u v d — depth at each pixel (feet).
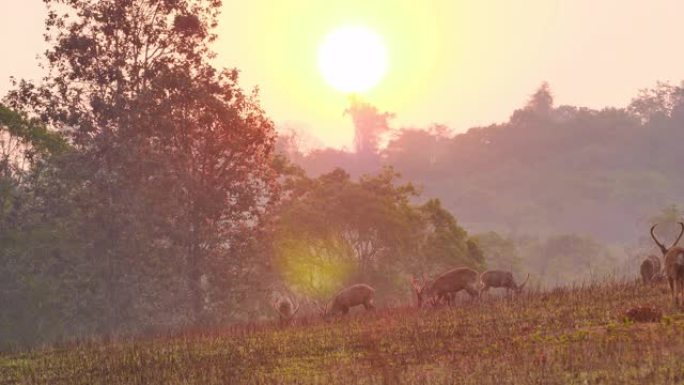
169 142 616.80
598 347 196.75
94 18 624.59
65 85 625.82
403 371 200.34
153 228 600.80
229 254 631.97
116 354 286.46
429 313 311.27
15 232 607.37
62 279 599.98
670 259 245.04
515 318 269.44
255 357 250.37
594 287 313.32
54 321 596.70
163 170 602.03
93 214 592.19
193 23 628.69
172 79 609.01
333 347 255.91
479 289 402.31
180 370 239.30
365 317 330.34
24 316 594.24
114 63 621.72
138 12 632.79
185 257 616.39
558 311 269.44
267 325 346.95
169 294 599.57
